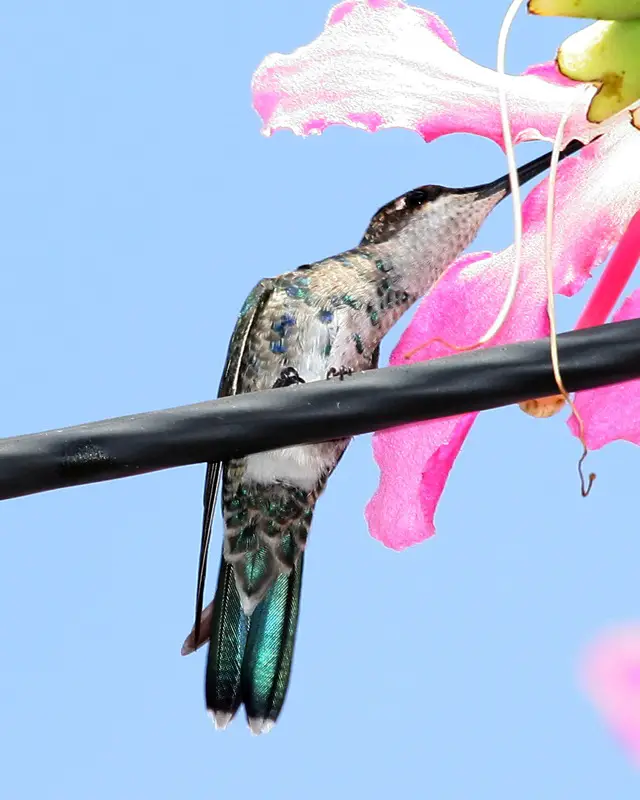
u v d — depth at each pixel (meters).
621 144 3.52
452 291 3.64
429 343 3.26
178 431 2.89
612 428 3.53
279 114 3.58
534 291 3.57
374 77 3.58
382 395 2.93
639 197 3.51
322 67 3.60
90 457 2.86
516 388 2.93
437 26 3.57
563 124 3.13
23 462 2.85
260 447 2.93
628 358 2.92
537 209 3.58
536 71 3.52
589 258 3.53
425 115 3.54
